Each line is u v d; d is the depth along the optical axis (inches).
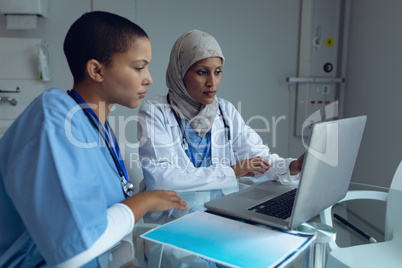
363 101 95.7
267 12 102.7
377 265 28.2
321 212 36.2
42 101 27.5
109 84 30.7
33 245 27.0
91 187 25.9
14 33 95.3
